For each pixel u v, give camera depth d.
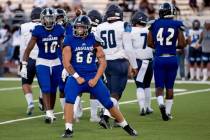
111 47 31.17
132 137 28.55
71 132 28.28
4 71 63.47
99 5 72.12
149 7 65.31
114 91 31.20
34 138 28.38
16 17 65.81
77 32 27.52
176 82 55.88
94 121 33.31
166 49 33.47
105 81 32.22
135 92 48.25
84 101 42.41
